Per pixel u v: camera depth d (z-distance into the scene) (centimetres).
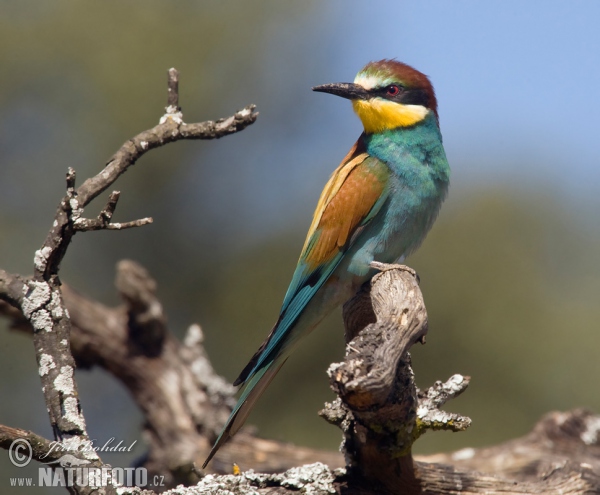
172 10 1598
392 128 707
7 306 736
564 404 1340
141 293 796
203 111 1565
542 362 1366
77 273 1419
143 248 1476
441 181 708
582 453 776
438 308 1413
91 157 1538
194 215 1506
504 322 1395
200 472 535
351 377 372
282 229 1511
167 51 1566
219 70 1584
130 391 813
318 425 1300
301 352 1333
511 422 1324
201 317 1465
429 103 725
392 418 430
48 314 452
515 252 1460
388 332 415
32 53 1545
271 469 766
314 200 1524
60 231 451
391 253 704
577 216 1512
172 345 826
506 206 1498
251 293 1473
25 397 1263
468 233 1476
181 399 799
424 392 491
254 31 1609
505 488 599
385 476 494
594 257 1475
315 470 504
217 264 1489
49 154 1534
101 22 1573
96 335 798
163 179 1502
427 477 584
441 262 1450
